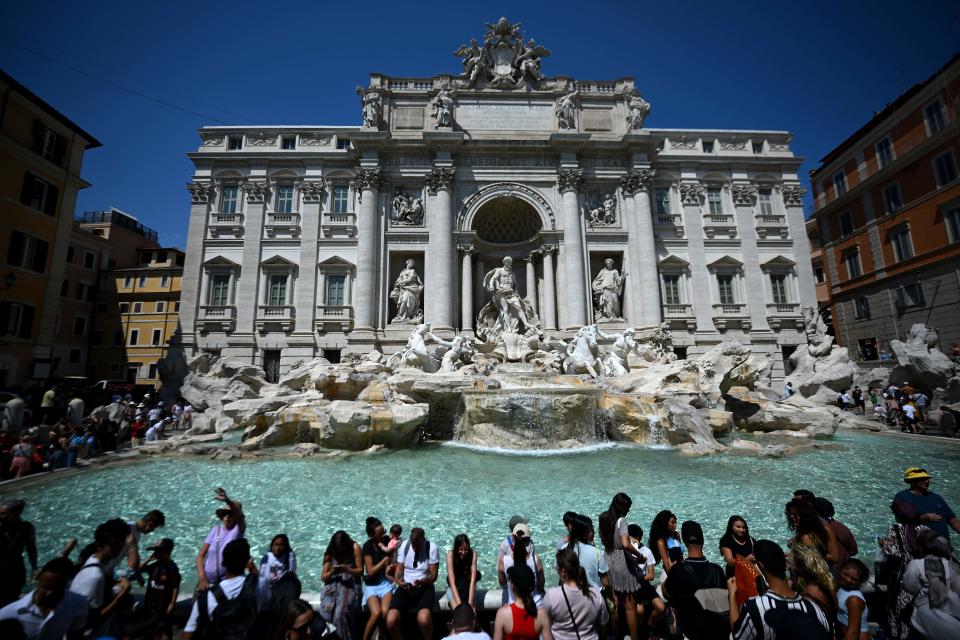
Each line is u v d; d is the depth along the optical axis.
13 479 12.48
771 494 11.21
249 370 28.41
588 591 4.68
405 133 34.84
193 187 33.91
